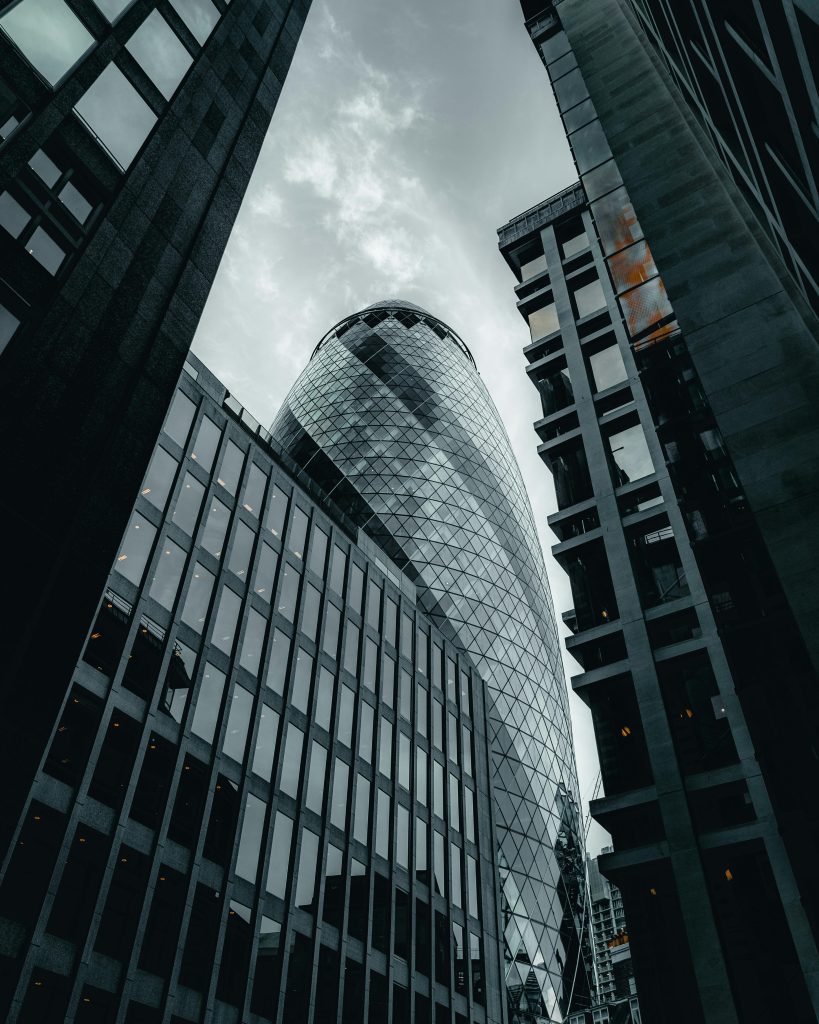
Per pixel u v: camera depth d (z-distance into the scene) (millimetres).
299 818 40094
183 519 39594
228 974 32469
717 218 24484
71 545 16547
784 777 24328
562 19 42750
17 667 14516
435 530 122000
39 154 19141
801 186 12969
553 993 84000
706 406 33812
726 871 30078
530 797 101500
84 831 28406
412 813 51094
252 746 38406
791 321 20750
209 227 24641
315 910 38875
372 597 55719
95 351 19000
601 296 58312
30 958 24844
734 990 26922
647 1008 29500
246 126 28250
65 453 17219
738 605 27188
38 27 19750
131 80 22984
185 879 31984
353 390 145250
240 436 46281
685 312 22578
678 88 28000
